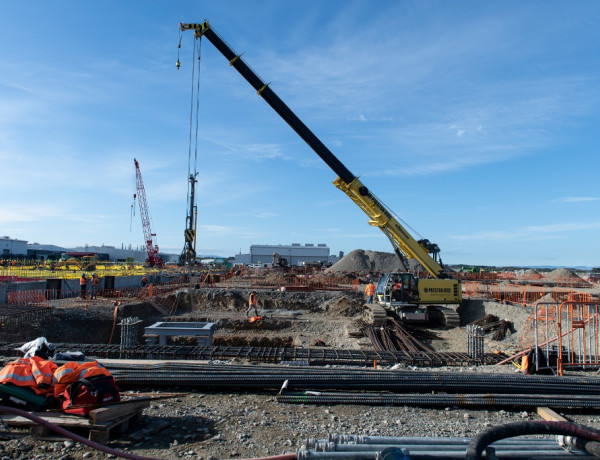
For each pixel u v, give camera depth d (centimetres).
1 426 642
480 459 373
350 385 889
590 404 823
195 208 4966
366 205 2450
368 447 552
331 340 2277
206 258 11494
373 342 1980
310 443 579
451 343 2058
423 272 3919
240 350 1404
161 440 639
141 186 7156
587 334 1553
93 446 542
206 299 3128
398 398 837
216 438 646
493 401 825
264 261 12850
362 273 6438
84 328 2191
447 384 889
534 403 820
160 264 7156
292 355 1340
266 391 905
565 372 1116
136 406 671
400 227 2503
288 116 2320
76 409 623
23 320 1934
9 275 3325
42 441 608
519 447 546
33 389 650
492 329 2192
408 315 2350
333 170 2412
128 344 1473
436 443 574
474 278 5022
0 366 995
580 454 488
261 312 2884
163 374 898
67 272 3753
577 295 2409
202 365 968
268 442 643
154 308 2783
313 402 831
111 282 3131
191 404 806
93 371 666
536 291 3052
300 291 3416
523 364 1112
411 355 1412
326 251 13038
